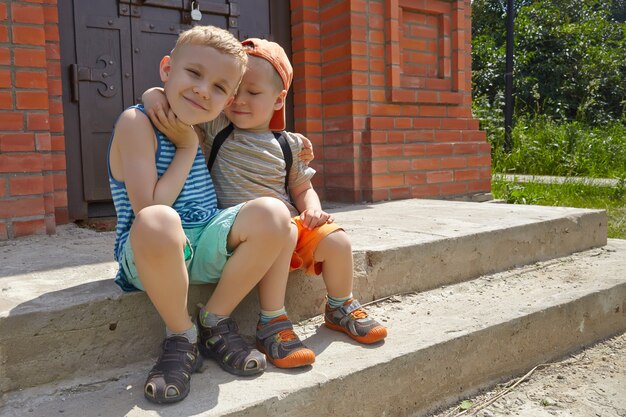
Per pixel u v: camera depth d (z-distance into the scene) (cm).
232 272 154
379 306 214
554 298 221
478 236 252
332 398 150
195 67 147
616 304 241
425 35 400
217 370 154
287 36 390
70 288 167
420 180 395
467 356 184
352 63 365
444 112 408
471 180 422
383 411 162
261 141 179
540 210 323
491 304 215
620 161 805
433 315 203
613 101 1438
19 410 135
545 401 180
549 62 1405
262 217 149
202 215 161
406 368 167
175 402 136
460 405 179
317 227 175
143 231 133
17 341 144
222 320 157
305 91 385
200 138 182
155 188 148
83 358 154
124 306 160
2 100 255
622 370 205
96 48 314
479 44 1419
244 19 368
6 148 256
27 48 261
